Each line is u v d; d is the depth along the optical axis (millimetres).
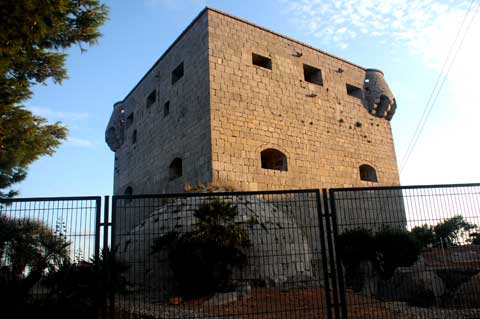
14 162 11703
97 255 6875
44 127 12469
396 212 8812
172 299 10438
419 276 9992
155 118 25844
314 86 24859
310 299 9945
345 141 25188
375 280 10562
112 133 32000
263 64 24094
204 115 20359
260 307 9352
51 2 9805
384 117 28328
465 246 8734
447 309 9039
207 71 20703
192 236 11492
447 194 8195
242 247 11984
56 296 7305
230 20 22422
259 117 21531
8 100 11070
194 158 20641
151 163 25516
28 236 7035
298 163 22266
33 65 11297
